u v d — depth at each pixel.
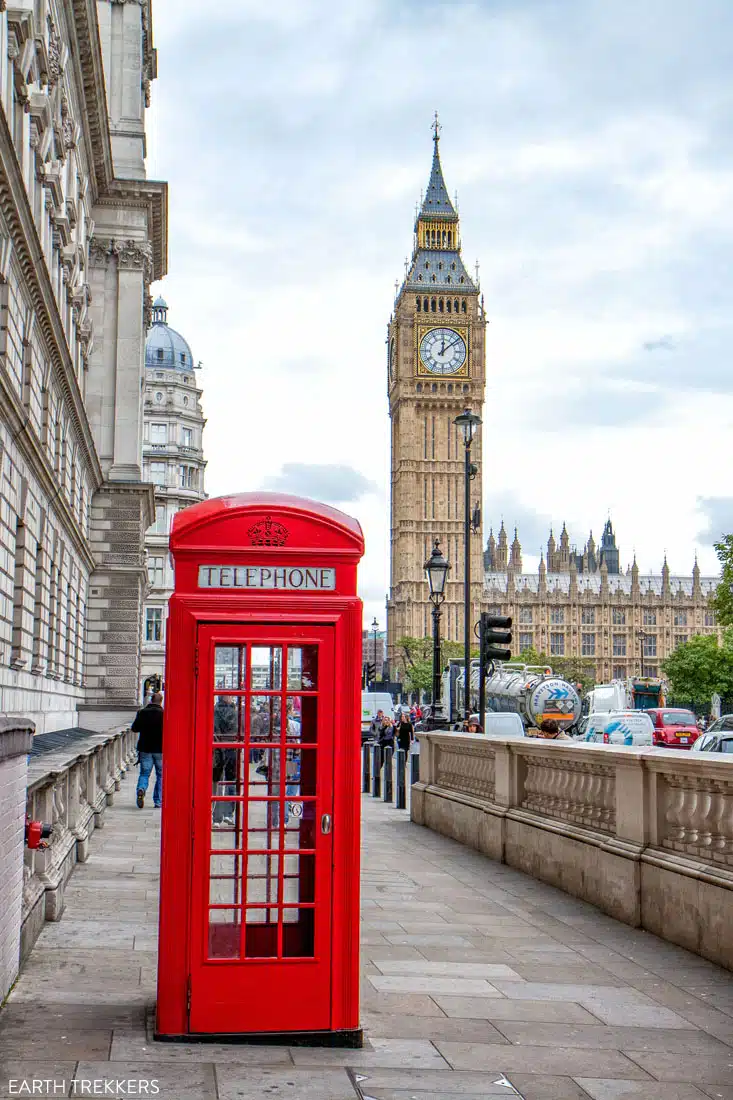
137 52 58.84
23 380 28.47
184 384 131.62
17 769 8.67
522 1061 7.63
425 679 162.75
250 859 7.89
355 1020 7.87
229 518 8.05
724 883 10.46
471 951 11.04
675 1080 7.34
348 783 8.02
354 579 8.17
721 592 60.09
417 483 187.75
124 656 53.44
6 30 24.53
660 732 56.00
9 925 8.48
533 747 15.88
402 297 189.62
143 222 55.91
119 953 10.14
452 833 20.58
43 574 32.97
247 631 7.98
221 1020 7.72
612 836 13.39
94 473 50.84
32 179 29.73
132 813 24.30
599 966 10.52
